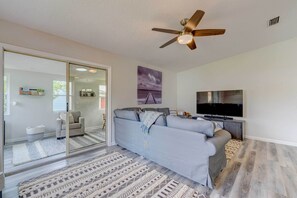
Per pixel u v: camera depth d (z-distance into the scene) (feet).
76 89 10.88
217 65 16.42
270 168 7.93
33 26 7.72
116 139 11.73
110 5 6.73
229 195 5.79
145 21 8.14
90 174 7.29
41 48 8.22
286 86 12.41
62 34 8.72
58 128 13.09
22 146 11.25
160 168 7.95
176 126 7.48
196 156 6.48
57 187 6.23
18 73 12.94
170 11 7.47
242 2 7.51
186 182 6.70
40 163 8.40
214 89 16.70
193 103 18.62
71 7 6.62
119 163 8.50
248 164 8.41
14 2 6.02
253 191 6.01
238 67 14.92
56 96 15.16
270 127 13.10
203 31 7.36
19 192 5.89
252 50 14.02
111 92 11.91
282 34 11.32
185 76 19.30
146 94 15.37
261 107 13.56
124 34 9.34
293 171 7.59
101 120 12.57
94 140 12.10
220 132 7.30
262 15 8.75
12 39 7.25
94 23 7.93
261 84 13.58
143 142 9.16
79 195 5.76
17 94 12.85
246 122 14.35
